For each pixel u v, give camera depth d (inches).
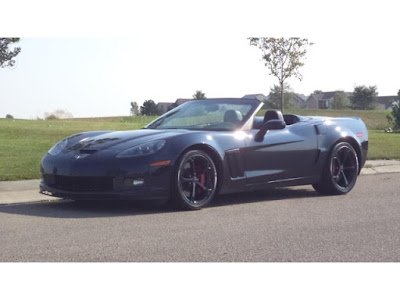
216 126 249.0
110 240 168.2
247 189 244.2
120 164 211.5
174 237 173.8
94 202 243.9
